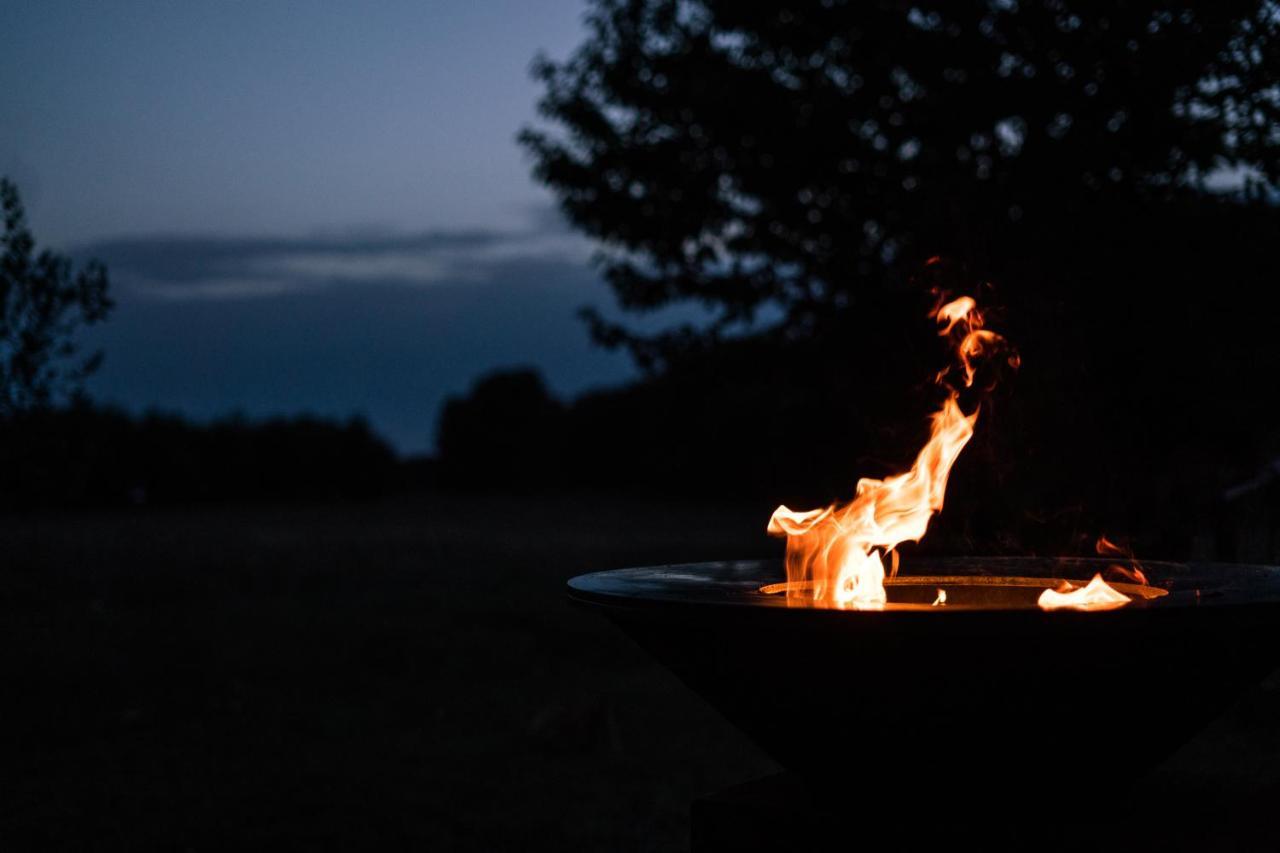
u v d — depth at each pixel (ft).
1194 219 16.06
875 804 7.45
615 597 7.40
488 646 28.81
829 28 25.04
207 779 17.21
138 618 32.58
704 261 28.04
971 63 20.85
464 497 113.70
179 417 88.99
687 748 18.92
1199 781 8.34
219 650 27.96
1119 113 17.19
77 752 19.06
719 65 27.58
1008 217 17.47
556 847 13.82
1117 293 16.05
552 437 126.11
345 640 29.27
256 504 95.14
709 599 7.09
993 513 16.35
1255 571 8.86
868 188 24.77
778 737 7.39
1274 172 14.15
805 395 24.04
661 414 28.76
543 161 29.04
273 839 14.24
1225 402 15.97
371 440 104.78
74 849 13.89
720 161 27.48
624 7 29.17
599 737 18.97
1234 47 14.30
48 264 16.19
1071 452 15.99
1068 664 6.40
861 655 6.54
